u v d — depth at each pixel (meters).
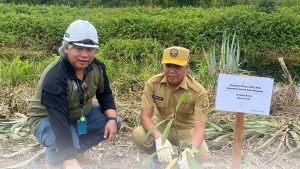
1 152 2.93
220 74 2.18
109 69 4.87
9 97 3.68
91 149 2.95
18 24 11.08
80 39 2.12
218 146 3.07
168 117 2.34
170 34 11.16
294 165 2.77
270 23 11.02
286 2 15.12
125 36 11.08
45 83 2.16
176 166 2.41
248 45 10.77
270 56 10.74
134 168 2.71
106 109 2.45
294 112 3.59
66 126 2.16
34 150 2.95
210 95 3.83
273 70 8.66
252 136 3.13
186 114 2.49
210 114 3.45
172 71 2.34
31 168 2.66
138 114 3.39
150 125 2.41
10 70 4.68
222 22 11.06
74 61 2.16
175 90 2.42
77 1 16.30
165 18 11.52
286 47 10.84
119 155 2.89
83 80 2.25
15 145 3.04
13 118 3.47
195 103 2.42
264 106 2.17
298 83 6.55
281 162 2.81
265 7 12.92
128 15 11.92
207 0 15.47
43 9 14.02
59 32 11.02
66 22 11.30
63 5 15.15
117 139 3.13
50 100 2.15
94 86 2.32
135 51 8.38
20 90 3.83
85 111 2.35
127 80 4.41
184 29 11.14
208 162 2.77
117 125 2.47
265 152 2.95
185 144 2.46
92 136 2.47
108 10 13.80
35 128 2.32
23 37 10.74
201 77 4.27
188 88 2.41
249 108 2.18
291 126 3.18
